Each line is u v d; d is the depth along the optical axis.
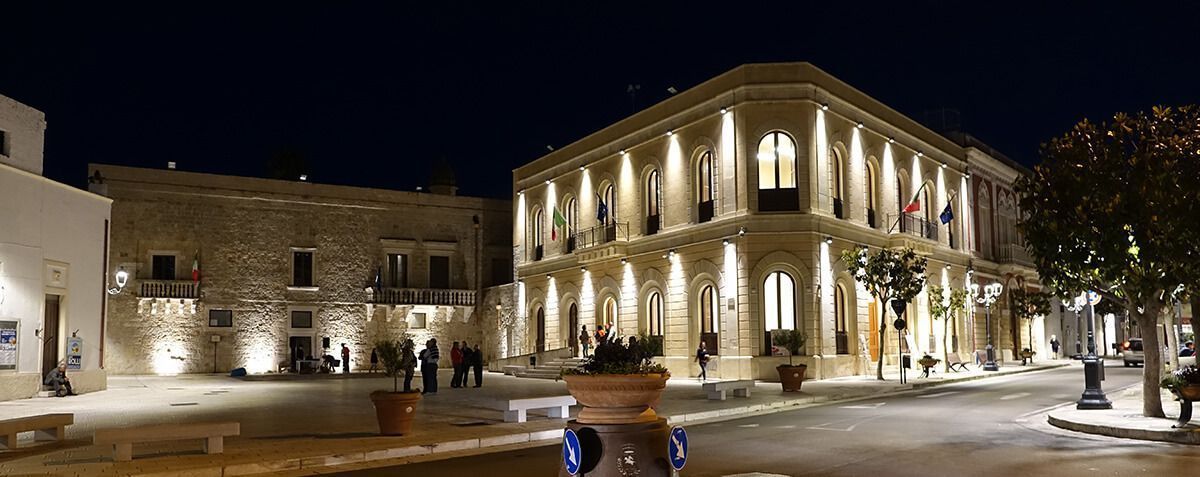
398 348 14.90
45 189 26.45
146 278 40.91
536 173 44.25
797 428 15.65
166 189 41.66
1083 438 13.90
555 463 12.01
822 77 31.97
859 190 33.50
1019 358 45.22
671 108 34.69
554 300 41.84
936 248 37.84
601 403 7.78
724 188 31.75
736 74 31.62
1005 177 46.25
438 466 11.94
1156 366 15.51
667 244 34.31
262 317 43.03
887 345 34.19
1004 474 10.44
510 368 38.78
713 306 32.38
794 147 31.17
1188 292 15.56
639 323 35.66
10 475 10.81
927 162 38.56
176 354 41.03
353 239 45.62
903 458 11.80
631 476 7.57
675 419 18.19
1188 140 15.31
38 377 25.44
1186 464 10.98
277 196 44.03
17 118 25.53
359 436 14.52
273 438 14.30
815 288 30.42
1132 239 14.95
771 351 30.27
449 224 48.38
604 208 35.91
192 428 12.27
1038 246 16.14
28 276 25.42
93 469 11.23
